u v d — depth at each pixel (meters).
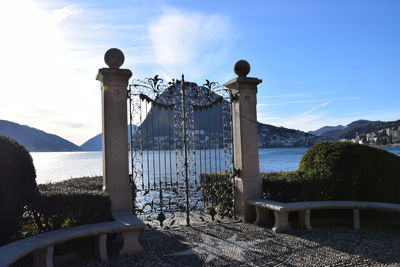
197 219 7.81
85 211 5.20
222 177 8.19
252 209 7.45
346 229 6.67
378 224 7.07
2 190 4.49
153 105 6.89
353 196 7.17
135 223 5.18
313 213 7.31
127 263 4.85
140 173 6.71
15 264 4.67
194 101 7.47
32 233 5.19
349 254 5.05
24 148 5.25
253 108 7.71
